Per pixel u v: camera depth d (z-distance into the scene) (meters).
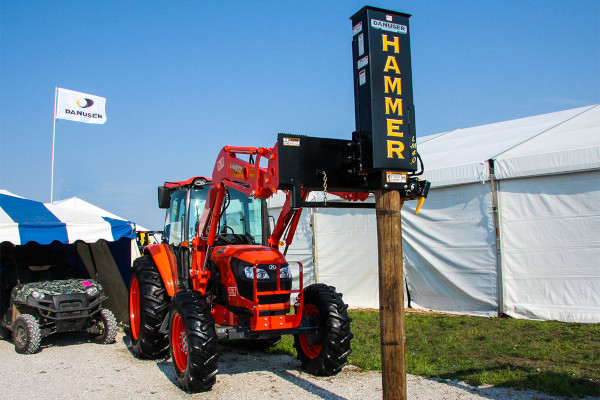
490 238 9.10
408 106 4.04
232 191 6.81
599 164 7.95
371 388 5.26
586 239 8.16
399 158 3.94
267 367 6.24
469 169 9.34
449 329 7.97
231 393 5.21
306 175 4.17
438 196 9.91
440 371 5.76
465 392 5.04
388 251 3.93
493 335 7.40
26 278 8.74
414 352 6.66
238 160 5.43
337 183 4.26
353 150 4.15
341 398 4.97
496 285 8.99
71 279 8.69
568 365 5.79
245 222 6.82
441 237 9.81
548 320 8.30
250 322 5.44
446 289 9.75
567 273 8.29
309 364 5.87
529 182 8.79
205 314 5.32
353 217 11.14
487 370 5.70
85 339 8.35
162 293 6.82
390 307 3.89
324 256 11.59
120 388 5.52
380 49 3.96
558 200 8.48
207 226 6.05
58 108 13.58
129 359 6.92
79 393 5.37
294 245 12.25
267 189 4.91
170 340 5.66
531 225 8.72
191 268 6.22
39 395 5.33
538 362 5.98
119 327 9.23
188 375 5.15
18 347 7.35
